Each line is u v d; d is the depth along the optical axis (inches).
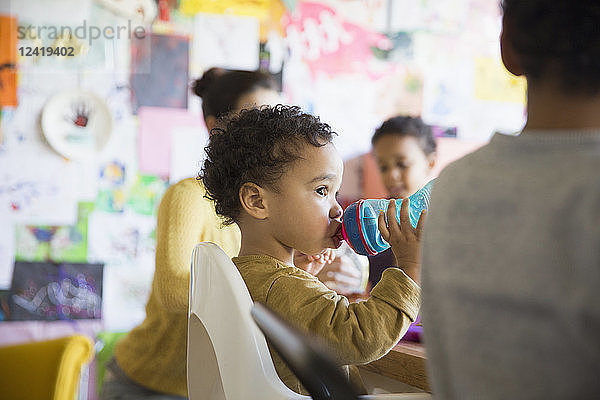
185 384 64.2
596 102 21.9
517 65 23.4
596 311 19.4
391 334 34.0
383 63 146.5
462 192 23.4
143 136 135.2
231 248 63.1
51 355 67.6
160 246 60.0
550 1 22.1
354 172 143.4
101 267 132.3
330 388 23.5
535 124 22.9
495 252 21.9
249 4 139.7
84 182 132.6
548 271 20.5
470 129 150.7
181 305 58.4
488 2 151.7
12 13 131.0
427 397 30.0
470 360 22.4
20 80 131.0
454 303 22.9
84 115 133.2
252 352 30.6
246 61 139.7
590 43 21.5
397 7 147.1
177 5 137.0
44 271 130.1
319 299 35.0
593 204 19.8
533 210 21.2
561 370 20.4
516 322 21.2
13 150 130.3
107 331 131.6
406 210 35.4
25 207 130.2
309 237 39.0
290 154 38.6
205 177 43.1
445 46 149.6
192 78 137.5
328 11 143.6
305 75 142.3
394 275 34.9
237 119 42.2
